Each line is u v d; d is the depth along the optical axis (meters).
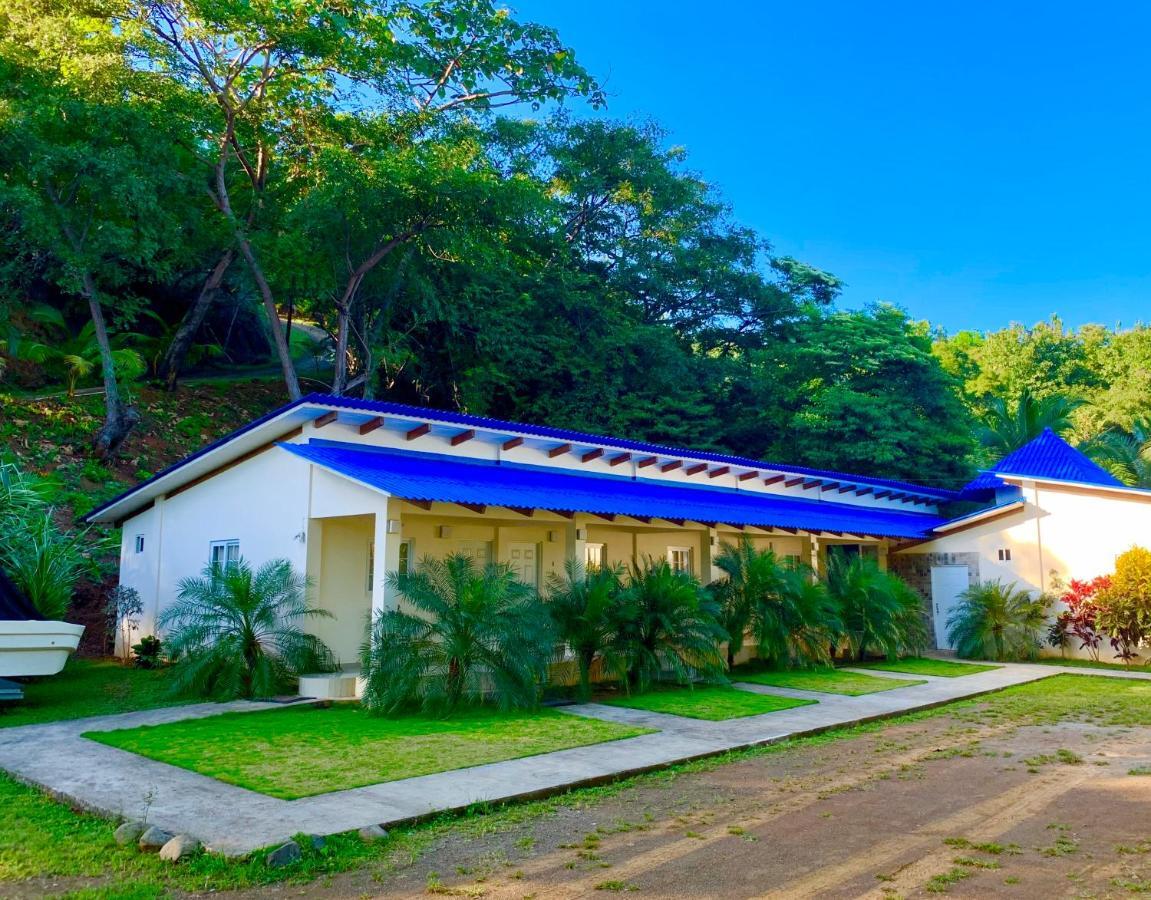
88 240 22.66
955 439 33.66
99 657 17.17
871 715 11.92
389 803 7.13
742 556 17.28
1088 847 6.07
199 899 5.24
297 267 26.75
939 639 22.78
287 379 26.59
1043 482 21.06
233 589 12.48
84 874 5.64
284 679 12.91
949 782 8.18
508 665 11.75
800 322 40.56
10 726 10.55
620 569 14.77
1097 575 20.06
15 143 20.39
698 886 5.36
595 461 18.47
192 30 23.67
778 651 16.75
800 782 8.20
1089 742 10.29
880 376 34.19
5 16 22.62
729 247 40.09
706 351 40.84
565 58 29.19
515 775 8.14
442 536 15.62
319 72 25.70
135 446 24.77
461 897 5.23
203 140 27.28
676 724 11.10
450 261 29.58
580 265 37.28
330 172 23.59
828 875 5.53
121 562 18.45
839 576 19.39
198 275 32.12
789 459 35.22
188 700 12.36
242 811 6.86
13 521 16.27
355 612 14.38
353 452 14.30
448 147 26.25
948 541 22.86
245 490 15.10
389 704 11.34
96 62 21.53
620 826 6.68
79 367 26.17
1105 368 54.91
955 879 5.41
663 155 37.94
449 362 33.69
